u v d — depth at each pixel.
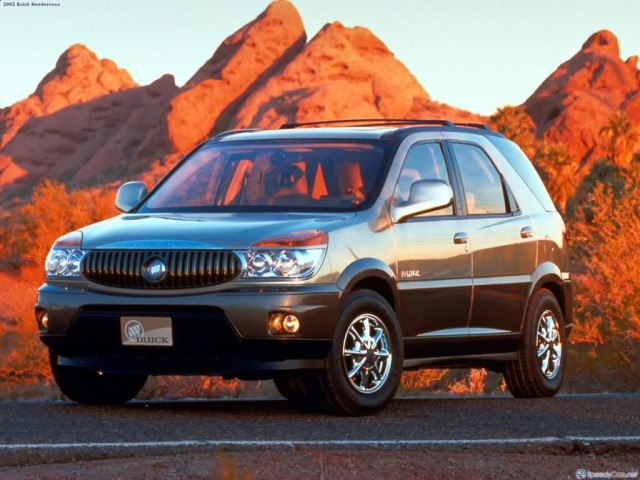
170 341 8.23
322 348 8.32
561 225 11.70
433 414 8.89
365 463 6.48
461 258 9.82
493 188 10.70
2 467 6.36
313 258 8.34
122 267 8.45
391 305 9.15
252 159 9.88
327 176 9.43
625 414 9.20
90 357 8.67
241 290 8.18
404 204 9.27
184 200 9.76
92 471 6.08
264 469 6.22
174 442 6.88
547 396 11.03
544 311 11.07
